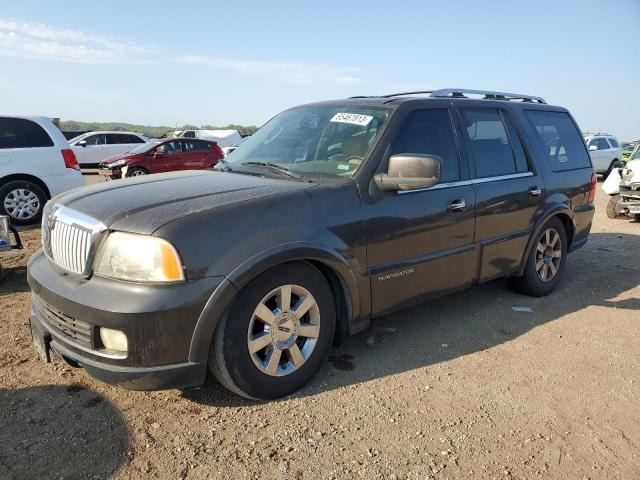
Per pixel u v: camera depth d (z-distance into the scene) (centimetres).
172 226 260
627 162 1044
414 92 446
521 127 471
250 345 284
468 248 401
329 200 315
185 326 258
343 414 291
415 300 373
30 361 345
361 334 403
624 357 373
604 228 935
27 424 274
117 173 1652
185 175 366
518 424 286
